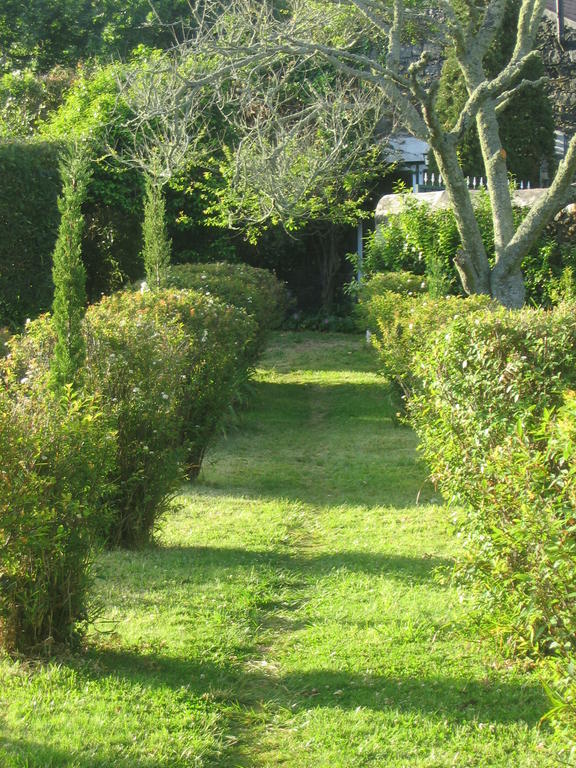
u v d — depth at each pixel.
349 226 22.39
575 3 23.48
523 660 4.90
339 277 23.11
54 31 29.77
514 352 5.65
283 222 19.78
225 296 13.33
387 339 10.98
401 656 5.08
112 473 7.23
